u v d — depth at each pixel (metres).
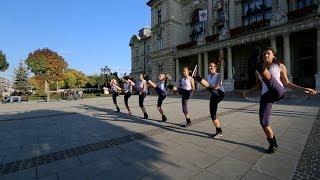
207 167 4.21
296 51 27.55
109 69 31.73
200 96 25.66
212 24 36.44
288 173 3.82
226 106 13.35
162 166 4.32
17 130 8.28
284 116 9.13
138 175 3.96
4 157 5.12
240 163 4.34
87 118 10.68
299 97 17.70
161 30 41.44
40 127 8.75
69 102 23.77
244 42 28.09
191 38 40.56
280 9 25.36
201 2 38.25
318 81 21.59
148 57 61.44
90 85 71.19
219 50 31.98
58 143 6.22
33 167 4.48
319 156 4.48
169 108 13.55
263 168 4.07
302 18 22.77
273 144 4.81
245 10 32.34
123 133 7.10
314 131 6.46
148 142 5.97
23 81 55.91
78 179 3.88
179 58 39.03
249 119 8.77
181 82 7.91
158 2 41.88
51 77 63.28
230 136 6.27
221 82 6.19
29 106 19.66
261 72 4.29
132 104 17.19
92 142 6.19
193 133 6.77
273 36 25.25
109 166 4.41
